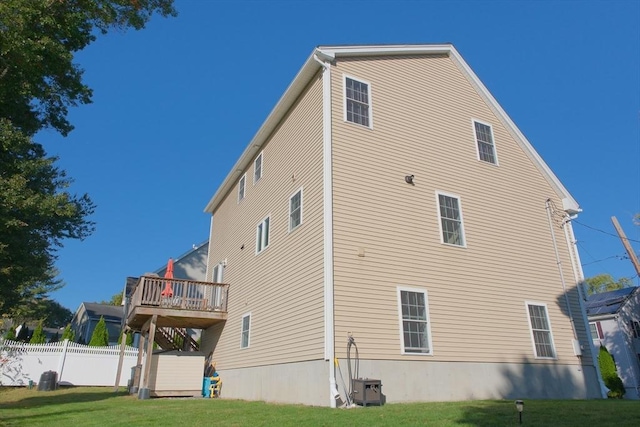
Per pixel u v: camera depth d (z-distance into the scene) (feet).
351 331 30.32
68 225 44.98
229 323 50.88
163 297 48.78
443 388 32.60
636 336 89.04
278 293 39.01
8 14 26.55
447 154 41.98
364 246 33.32
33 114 42.29
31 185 40.65
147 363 44.91
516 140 48.88
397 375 30.99
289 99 43.14
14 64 31.71
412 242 35.86
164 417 24.98
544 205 47.01
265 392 37.68
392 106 40.45
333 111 36.47
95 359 71.56
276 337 37.55
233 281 53.01
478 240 40.09
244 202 54.65
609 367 70.85
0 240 39.42
